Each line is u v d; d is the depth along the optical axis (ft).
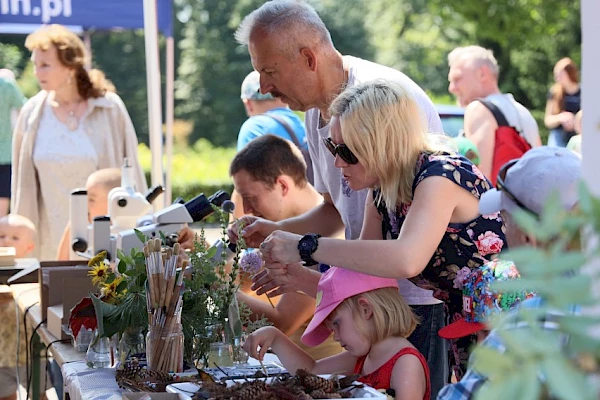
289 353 8.95
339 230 11.68
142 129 73.26
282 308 10.86
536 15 59.77
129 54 73.26
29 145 18.85
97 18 21.44
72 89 18.92
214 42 74.90
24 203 18.93
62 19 21.13
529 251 2.97
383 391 7.51
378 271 7.73
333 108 8.52
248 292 11.95
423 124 8.38
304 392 6.75
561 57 60.13
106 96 19.27
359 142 8.19
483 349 2.87
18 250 17.93
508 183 5.68
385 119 8.15
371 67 10.32
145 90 73.20
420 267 7.70
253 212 12.10
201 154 71.61
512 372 2.79
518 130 18.95
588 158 5.21
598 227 2.88
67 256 16.25
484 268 7.88
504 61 62.23
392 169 8.23
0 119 21.80
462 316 8.46
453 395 5.46
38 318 12.37
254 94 17.40
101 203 15.76
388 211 8.74
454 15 64.34
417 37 68.59
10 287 15.31
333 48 10.50
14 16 21.01
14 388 14.78
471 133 19.03
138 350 9.22
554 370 2.72
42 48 18.65
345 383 7.07
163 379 8.00
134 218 13.66
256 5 75.10
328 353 10.77
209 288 9.18
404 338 8.09
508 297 7.56
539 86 60.90
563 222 2.95
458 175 7.97
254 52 10.50
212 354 8.95
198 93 74.43
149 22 20.54
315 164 11.68
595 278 2.88
